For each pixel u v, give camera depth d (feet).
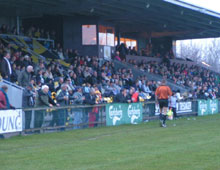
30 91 52.54
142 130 49.06
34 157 30.42
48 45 90.58
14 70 61.57
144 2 86.58
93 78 75.00
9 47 72.08
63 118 47.57
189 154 31.04
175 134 44.47
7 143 37.27
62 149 34.12
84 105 50.60
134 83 85.20
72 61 86.79
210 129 49.88
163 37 143.54
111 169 25.96
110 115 55.16
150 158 29.60
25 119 42.70
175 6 94.07
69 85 62.44
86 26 100.53
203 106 80.48
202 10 99.19
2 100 40.75
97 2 82.69
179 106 71.87
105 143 37.60
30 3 82.17
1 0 78.48
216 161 28.25
